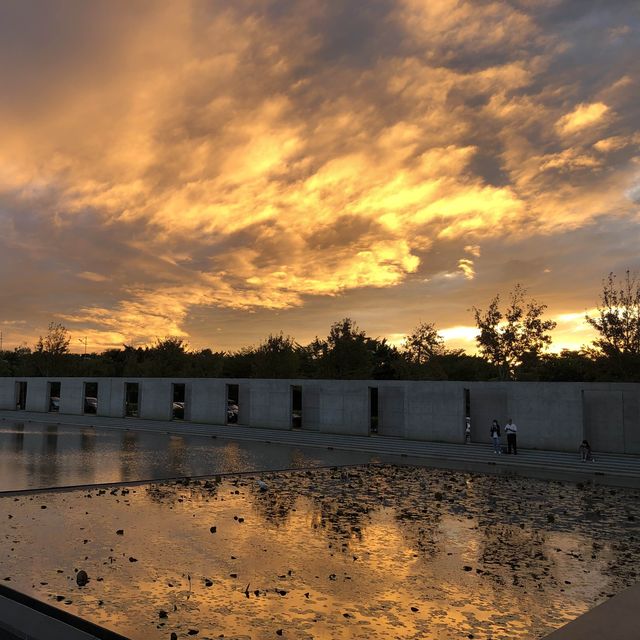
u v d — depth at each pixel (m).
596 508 11.85
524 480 16.56
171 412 40.09
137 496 12.16
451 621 5.40
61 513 10.20
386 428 31.17
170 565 7.13
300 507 11.25
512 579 6.72
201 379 38.47
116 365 71.19
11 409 52.56
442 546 8.31
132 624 5.24
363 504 11.74
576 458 21.58
